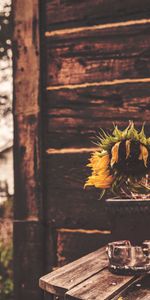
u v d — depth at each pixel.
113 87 2.16
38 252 2.26
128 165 1.56
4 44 4.92
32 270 2.27
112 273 1.46
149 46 2.11
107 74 2.18
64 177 2.23
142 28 2.12
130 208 1.56
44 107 2.28
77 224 2.20
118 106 2.15
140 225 1.58
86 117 2.20
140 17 2.13
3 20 4.84
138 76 2.12
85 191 2.18
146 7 2.12
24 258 2.29
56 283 1.39
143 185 1.61
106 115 2.17
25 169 2.30
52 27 2.28
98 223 2.15
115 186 1.61
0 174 8.15
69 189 2.21
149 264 1.45
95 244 2.15
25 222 2.29
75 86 2.23
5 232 4.46
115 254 1.45
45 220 2.26
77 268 1.54
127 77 2.14
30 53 2.30
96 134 2.18
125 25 2.15
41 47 2.29
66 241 2.22
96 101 2.19
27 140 2.30
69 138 2.23
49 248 2.25
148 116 2.09
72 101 2.23
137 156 1.55
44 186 2.27
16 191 2.31
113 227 1.63
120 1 2.16
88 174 2.18
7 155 8.37
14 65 2.33
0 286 4.42
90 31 2.21
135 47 2.13
